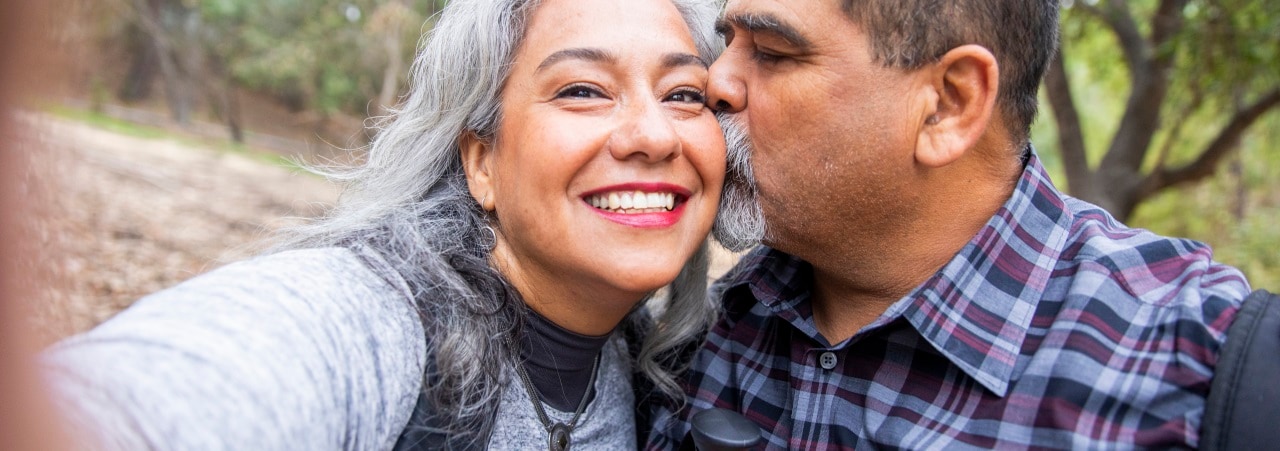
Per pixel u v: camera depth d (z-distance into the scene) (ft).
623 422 5.16
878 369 4.64
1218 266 4.39
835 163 4.51
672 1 5.04
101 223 22.52
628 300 4.47
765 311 5.49
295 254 3.79
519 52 4.40
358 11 55.67
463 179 4.81
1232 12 18.38
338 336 3.38
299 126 63.00
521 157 4.25
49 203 1.51
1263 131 30.14
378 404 3.49
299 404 3.04
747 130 4.76
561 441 4.56
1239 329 3.75
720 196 4.88
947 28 4.26
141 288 18.67
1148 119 21.09
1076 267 4.46
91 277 18.15
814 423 4.76
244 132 58.95
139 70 60.18
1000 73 4.47
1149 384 3.79
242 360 2.96
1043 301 4.42
